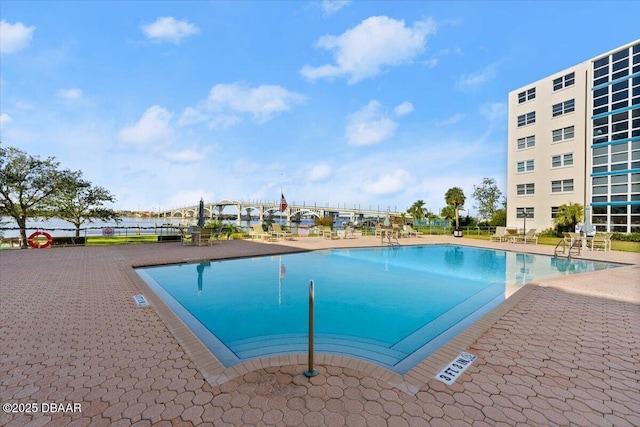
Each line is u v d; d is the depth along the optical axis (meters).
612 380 2.65
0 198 15.07
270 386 2.49
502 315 4.43
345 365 2.84
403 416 2.12
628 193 19.22
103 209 18.70
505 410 2.21
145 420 2.08
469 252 14.37
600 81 20.62
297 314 5.36
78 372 2.73
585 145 21.11
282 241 17.22
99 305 4.86
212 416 2.11
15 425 2.02
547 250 13.95
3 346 3.30
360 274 8.87
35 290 5.82
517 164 25.23
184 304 5.92
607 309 4.76
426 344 4.07
